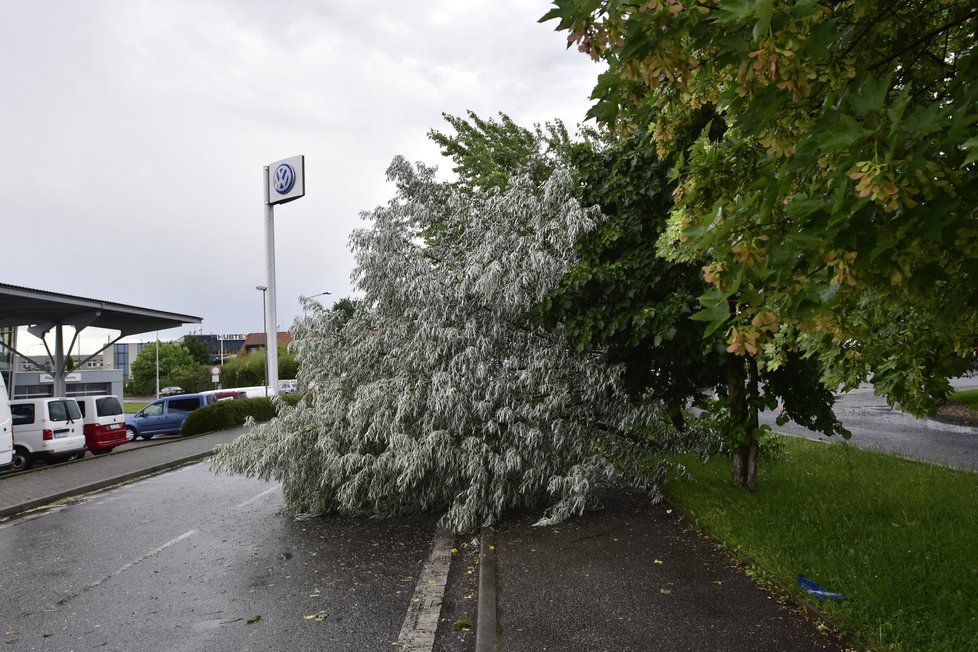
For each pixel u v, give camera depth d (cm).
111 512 1058
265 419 2791
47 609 575
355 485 807
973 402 1847
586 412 802
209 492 1209
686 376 788
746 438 736
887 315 438
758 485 786
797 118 292
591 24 281
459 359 765
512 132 1648
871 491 718
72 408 1822
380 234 878
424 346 799
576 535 658
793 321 284
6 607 586
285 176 2670
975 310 313
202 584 624
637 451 814
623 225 748
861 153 227
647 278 709
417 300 808
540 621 441
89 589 629
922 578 447
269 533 825
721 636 399
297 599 564
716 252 286
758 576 497
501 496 744
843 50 301
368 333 916
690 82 353
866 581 445
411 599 554
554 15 286
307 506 905
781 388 796
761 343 285
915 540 527
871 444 1220
